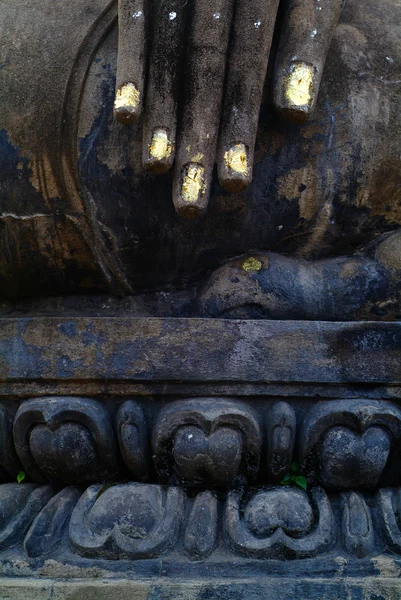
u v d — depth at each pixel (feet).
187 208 7.81
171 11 8.06
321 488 8.11
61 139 8.59
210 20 8.00
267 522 7.57
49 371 8.32
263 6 8.07
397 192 8.79
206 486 8.13
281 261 8.90
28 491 8.42
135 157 8.54
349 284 8.79
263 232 8.91
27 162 8.66
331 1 8.46
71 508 8.07
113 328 8.30
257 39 8.02
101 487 8.16
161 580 7.27
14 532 7.88
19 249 9.12
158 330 8.25
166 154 7.82
